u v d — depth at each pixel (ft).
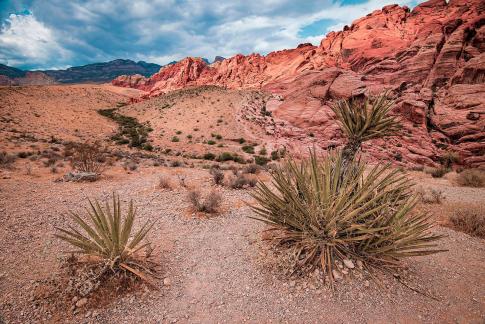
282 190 15.34
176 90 346.33
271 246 16.34
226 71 342.03
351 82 162.71
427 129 127.95
